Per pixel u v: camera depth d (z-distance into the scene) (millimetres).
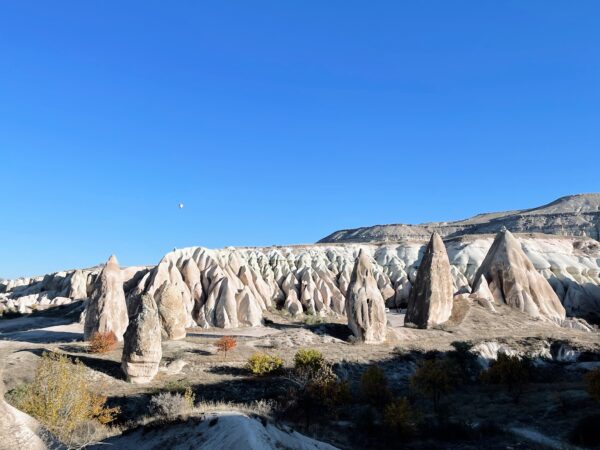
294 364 33188
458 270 72750
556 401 27672
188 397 24734
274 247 89812
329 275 70250
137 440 14625
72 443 14656
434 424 23969
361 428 23422
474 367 37938
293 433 14789
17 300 78625
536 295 56719
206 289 57375
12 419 12414
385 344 41406
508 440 21938
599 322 59938
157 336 30125
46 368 18109
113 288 40625
